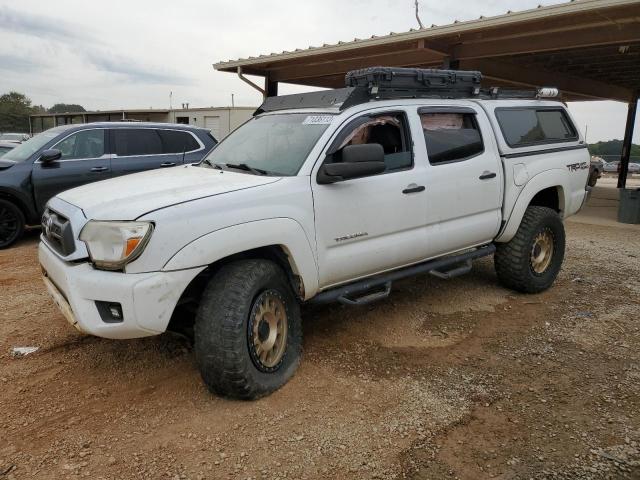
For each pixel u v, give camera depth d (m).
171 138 8.74
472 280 5.95
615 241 8.57
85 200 3.30
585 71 15.71
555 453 2.86
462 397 3.43
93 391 3.44
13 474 2.63
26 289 5.53
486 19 8.93
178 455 2.80
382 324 4.63
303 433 3.01
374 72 4.07
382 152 3.65
